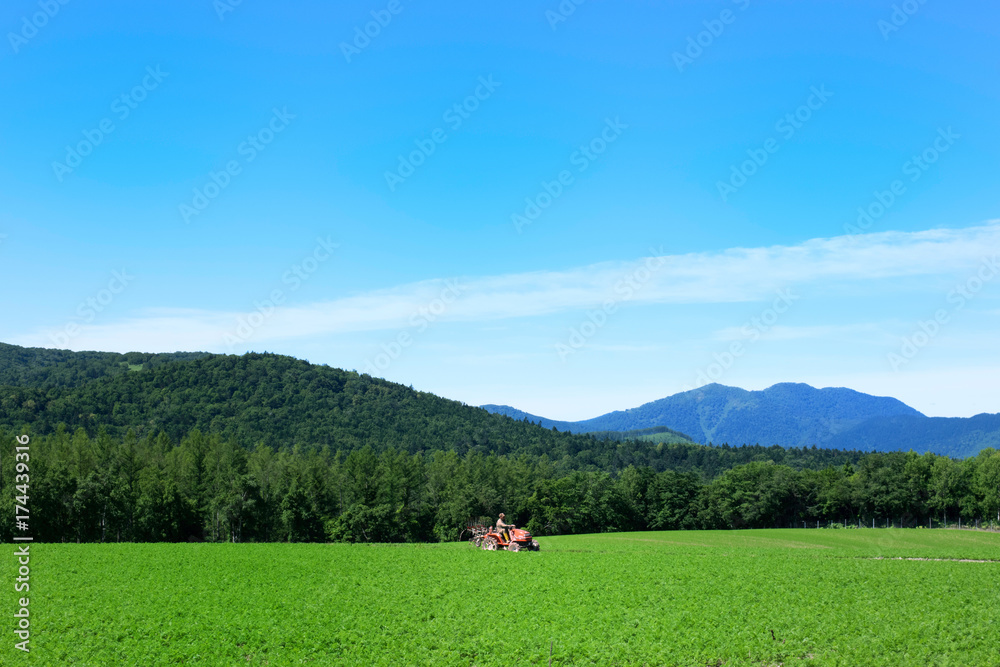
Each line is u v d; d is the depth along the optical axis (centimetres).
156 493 7631
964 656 2102
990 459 10212
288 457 10581
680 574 3712
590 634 2334
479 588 3238
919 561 4559
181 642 2233
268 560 4347
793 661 2073
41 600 2916
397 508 8725
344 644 2212
